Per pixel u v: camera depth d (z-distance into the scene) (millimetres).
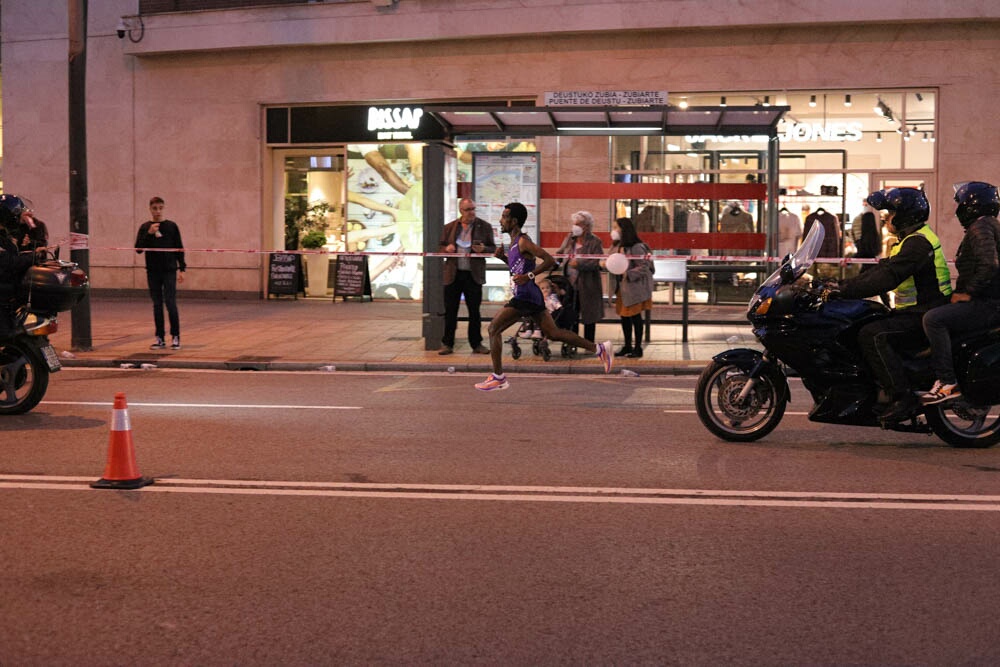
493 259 15586
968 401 8047
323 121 23266
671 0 20531
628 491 6844
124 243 24375
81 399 10750
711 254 16922
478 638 4387
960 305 7941
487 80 22031
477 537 5820
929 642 4355
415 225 23000
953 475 7332
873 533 5898
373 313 20125
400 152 22922
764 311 8219
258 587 5012
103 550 5590
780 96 20750
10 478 7211
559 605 4770
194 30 23328
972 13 19484
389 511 6359
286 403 10523
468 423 9383
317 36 22578
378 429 9078
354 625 4531
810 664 4141
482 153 15914
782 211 20875
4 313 9461
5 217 9477
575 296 14102
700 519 6188
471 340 14406
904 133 20359
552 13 21094
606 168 16984
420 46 22391
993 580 5113
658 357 13969
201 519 6188
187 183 23984
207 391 11391
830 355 8188
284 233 23859
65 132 24688
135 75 24172
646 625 4531
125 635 4434
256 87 23469
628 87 21266
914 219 8086
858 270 20625
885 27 20156
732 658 4191
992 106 19906
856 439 8633
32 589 4992
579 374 13016
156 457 7902
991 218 7930
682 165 18625
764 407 8773
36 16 24719
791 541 5750
